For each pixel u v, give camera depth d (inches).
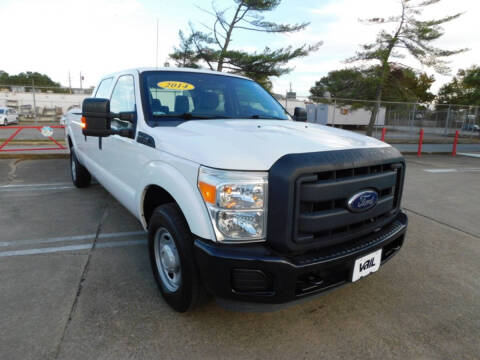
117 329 92.5
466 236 173.6
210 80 140.2
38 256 133.8
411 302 111.8
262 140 86.2
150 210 118.2
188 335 91.4
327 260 80.7
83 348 85.0
